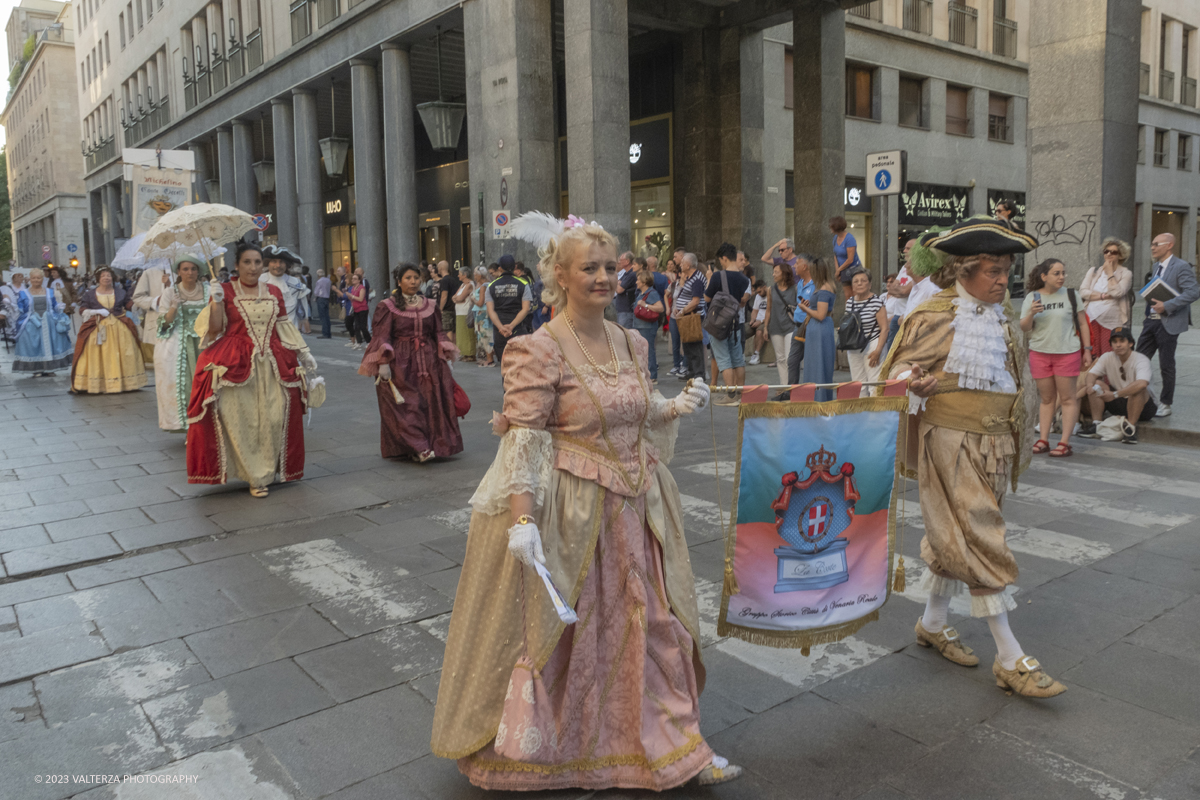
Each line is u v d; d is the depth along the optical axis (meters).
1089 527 5.36
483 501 2.57
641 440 2.72
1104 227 9.70
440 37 21.03
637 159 22.17
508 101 16.11
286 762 2.91
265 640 3.89
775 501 2.90
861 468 3.02
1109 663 3.56
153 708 3.29
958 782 2.75
